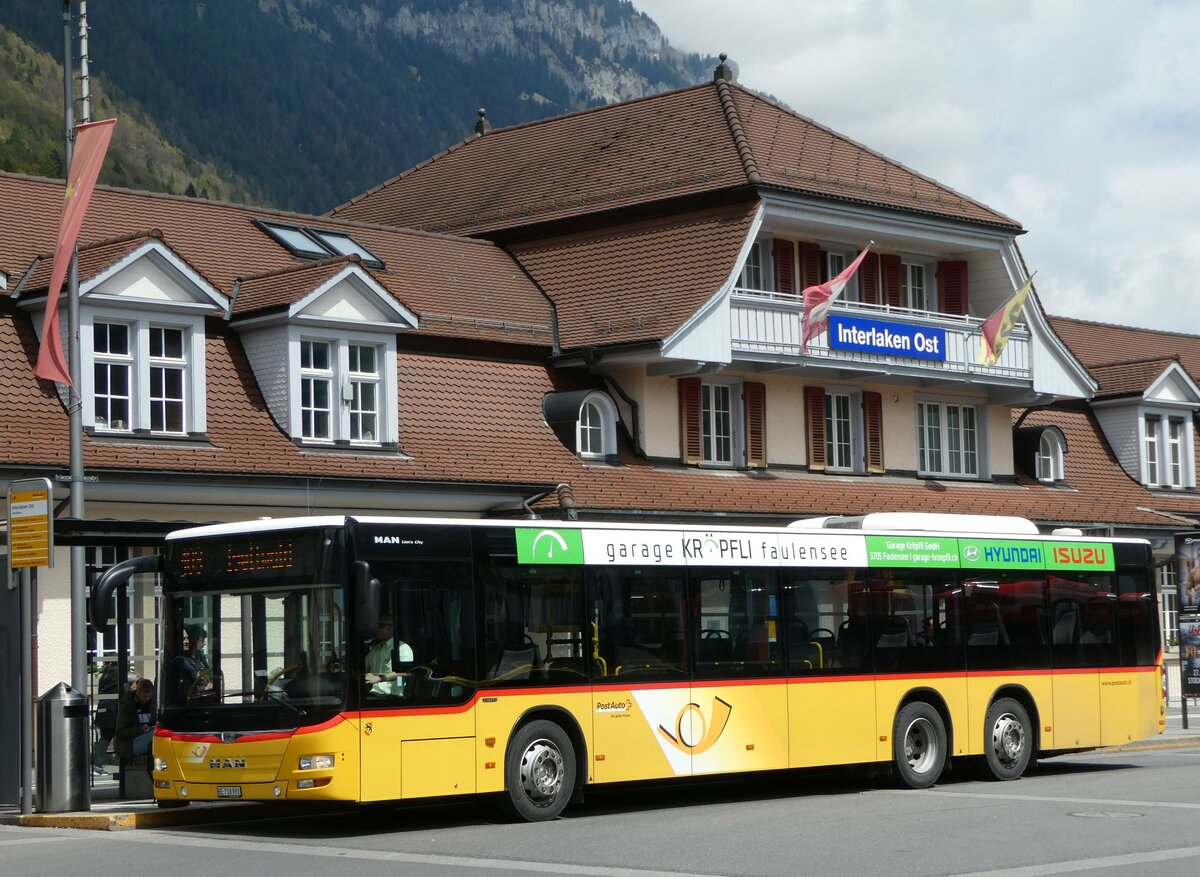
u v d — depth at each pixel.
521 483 30.38
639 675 19.25
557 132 41.47
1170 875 13.19
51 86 192.00
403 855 15.18
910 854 14.65
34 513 18.73
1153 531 43.06
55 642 24.92
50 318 21.11
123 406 26.19
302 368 28.38
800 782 23.62
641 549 19.53
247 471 26.52
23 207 28.91
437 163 44.00
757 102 38.53
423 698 17.31
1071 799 19.89
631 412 33.59
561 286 35.75
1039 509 40.56
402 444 29.58
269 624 17.23
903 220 37.59
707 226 34.69
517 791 18.06
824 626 21.27
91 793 21.14
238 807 19.12
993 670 23.17
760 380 35.97
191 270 27.11
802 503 34.72
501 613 18.14
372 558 17.17
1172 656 45.09
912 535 22.50
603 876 13.42
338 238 33.91
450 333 31.52
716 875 13.41
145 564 18.08
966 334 38.97
